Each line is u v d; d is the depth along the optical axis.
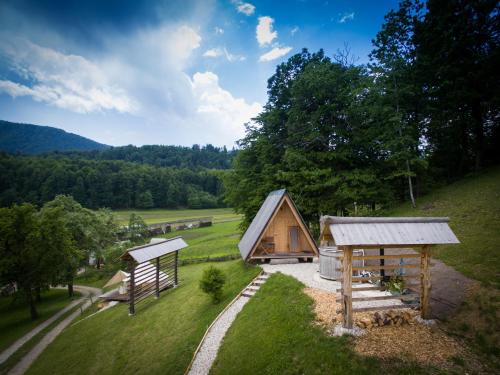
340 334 9.44
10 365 18.66
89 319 22.58
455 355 8.25
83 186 99.81
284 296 13.74
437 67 29.12
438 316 10.25
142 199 110.31
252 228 23.61
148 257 20.94
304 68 32.81
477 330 9.23
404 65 28.94
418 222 9.78
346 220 9.38
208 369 10.88
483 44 27.56
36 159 112.44
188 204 117.81
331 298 12.53
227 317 14.28
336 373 8.12
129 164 139.88
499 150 30.45
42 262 28.81
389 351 8.48
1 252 27.41
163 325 16.36
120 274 26.91
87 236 41.12
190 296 19.59
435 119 29.56
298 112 29.48
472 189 24.52
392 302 11.86
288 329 10.79
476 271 12.86
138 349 14.59
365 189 26.80
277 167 30.77
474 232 16.84
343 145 29.58
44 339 22.41
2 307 35.00
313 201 28.64
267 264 20.28
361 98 28.53
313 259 21.27
